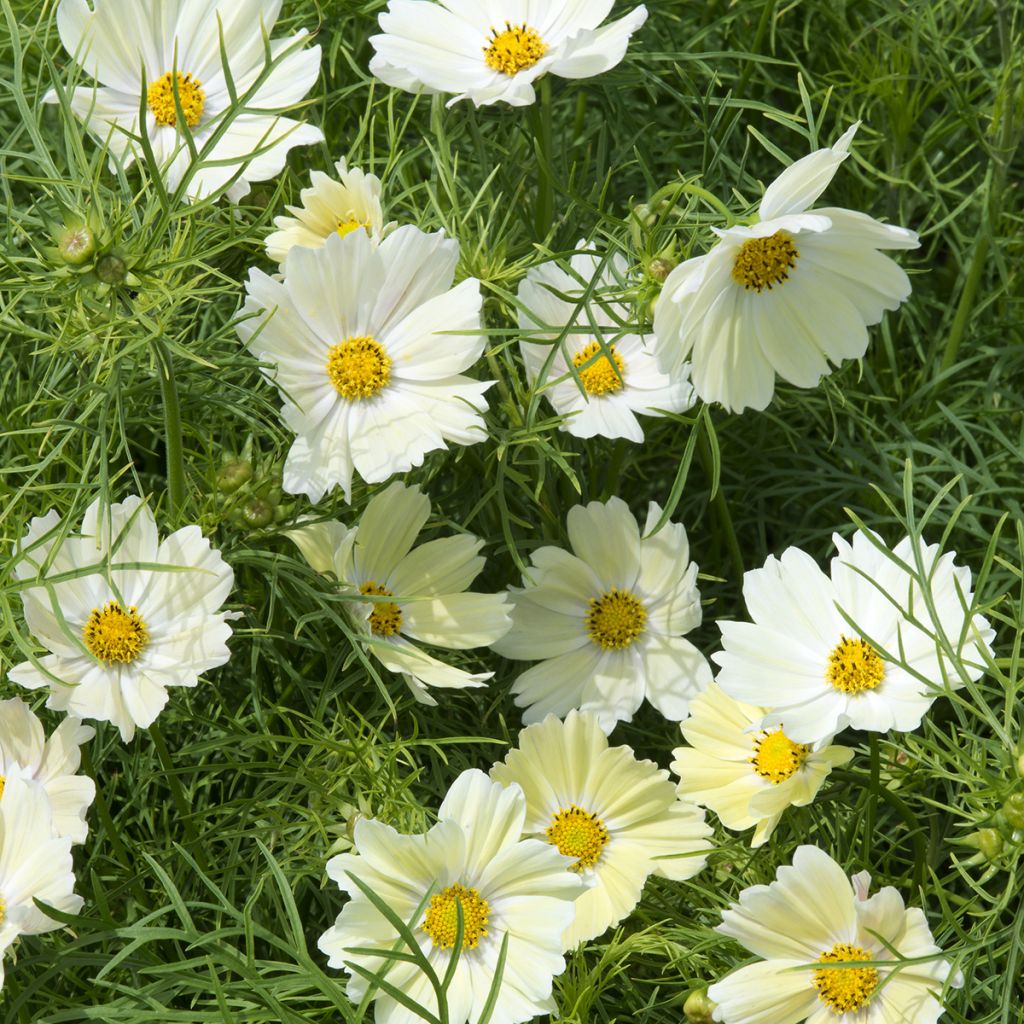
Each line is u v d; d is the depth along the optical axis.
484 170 1.30
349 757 1.24
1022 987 1.23
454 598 1.25
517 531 1.30
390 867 1.17
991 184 1.35
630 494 1.36
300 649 1.29
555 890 1.18
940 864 1.27
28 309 1.26
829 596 1.21
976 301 1.40
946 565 1.21
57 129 1.34
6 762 1.20
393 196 1.34
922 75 1.38
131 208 1.19
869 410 1.38
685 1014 1.22
